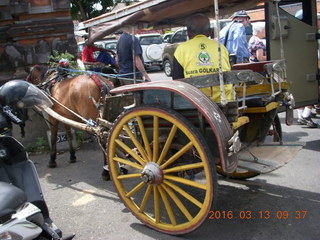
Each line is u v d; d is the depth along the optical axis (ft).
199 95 10.16
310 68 19.15
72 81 17.66
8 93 10.30
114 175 12.47
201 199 14.05
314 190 14.15
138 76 19.44
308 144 19.56
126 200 12.43
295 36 18.51
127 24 12.59
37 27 24.17
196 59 11.70
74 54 25.36
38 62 24.75
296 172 15.99
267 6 17.44
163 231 11.62
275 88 12.82
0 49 24.07
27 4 23.79
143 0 12.30
